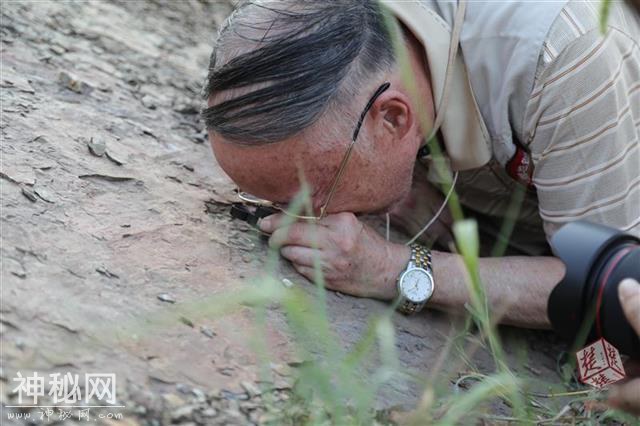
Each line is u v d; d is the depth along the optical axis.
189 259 2.30
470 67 2.42
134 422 1.80
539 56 2.33
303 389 1.96
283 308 2.26
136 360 1.93
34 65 2.96
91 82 3.01
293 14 2.20
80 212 2.31
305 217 2.30
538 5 2.35
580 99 2.33
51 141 2.55
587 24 2.32
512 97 2.42
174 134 2.91
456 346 2.44
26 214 2.21
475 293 2.00
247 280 2.30
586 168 2.39
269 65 2.14
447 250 3.03
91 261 2.15
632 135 2.41
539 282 2.47
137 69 3.25
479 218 3.08
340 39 2.18
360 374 2.16
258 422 1.89
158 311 2.07
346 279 2.42
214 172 2.77
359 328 2.34
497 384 1.99
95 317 1.99
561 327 1.89
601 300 1.84
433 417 2.04
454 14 2.40
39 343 1.88
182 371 1.95
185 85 3.25
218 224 2.49
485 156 2.54
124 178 2.52
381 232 2.89
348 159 2.24
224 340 2.08
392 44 2.25
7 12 3.21
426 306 2.49
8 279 1.99
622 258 1.85
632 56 2.41
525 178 2.60
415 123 2.33
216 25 3.93
